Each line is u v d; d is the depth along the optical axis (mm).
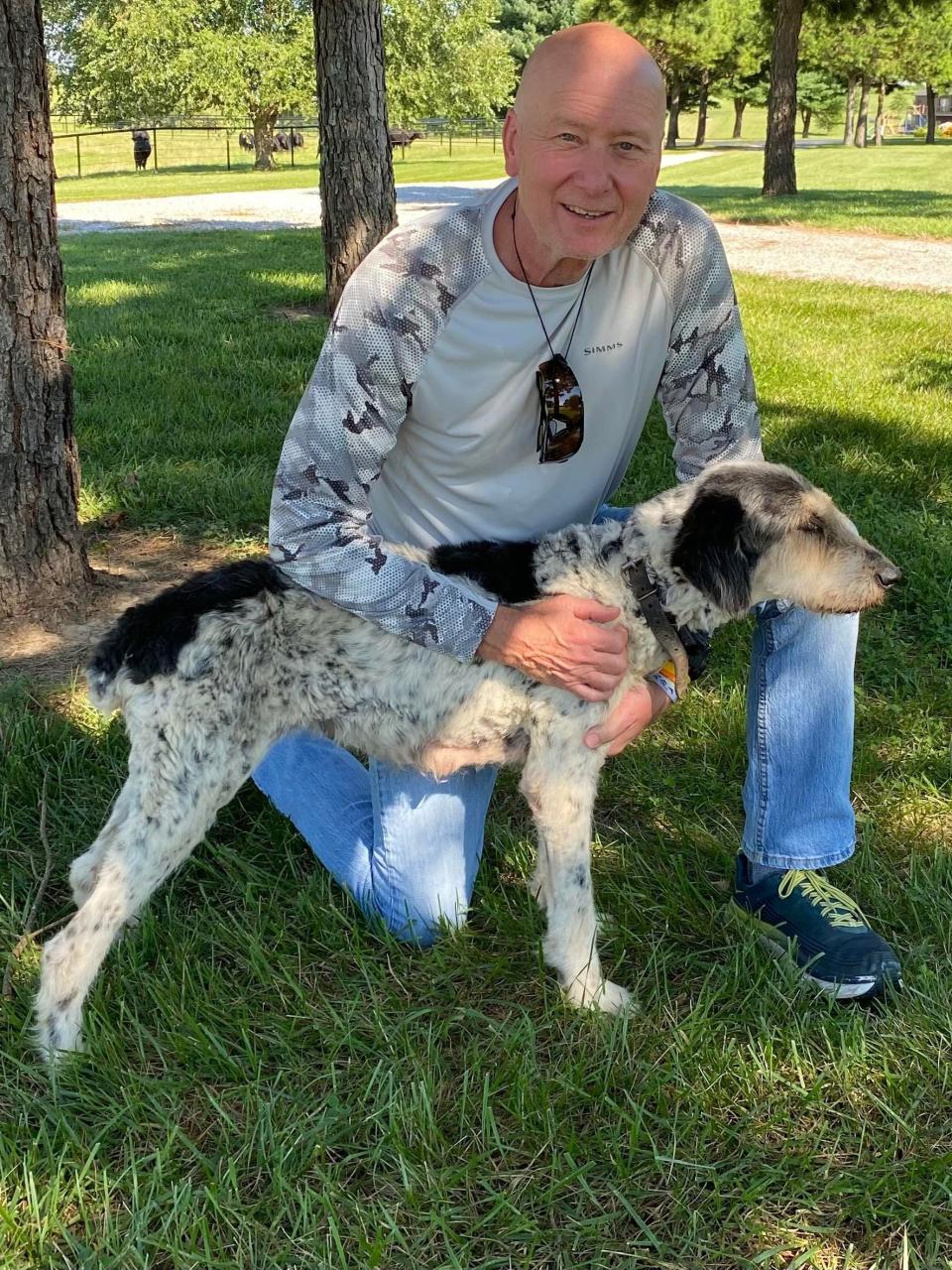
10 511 4559
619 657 2701
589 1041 2668
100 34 41688
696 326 2895
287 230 20906
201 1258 2102
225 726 2715
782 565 2818
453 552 2900
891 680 4352
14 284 4348
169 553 5453
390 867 2963
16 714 3891
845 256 16625
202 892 3104
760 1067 2557
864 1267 2168
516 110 2457
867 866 3281
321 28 9484
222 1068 2564
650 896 3150
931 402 7961
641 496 5902
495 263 2578
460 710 2850
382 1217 2225
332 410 2670
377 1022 2670
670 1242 2211
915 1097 2484
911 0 26828
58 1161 2275
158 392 7973
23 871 3209
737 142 75688
